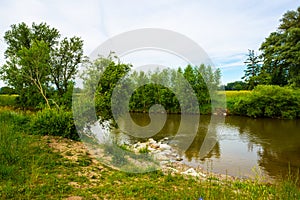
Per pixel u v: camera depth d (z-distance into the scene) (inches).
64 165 213.9
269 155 367.9
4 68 504.7
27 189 154.4
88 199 150.2
